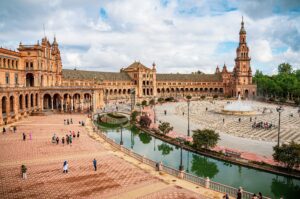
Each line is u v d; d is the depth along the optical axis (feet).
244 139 211.00
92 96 344.69
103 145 171.83
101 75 570.87
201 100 610.65
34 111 311.68
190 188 104.78
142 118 263.08
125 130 274.36
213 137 173.17
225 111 374.63
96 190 102.68
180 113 375.25
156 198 95.96
